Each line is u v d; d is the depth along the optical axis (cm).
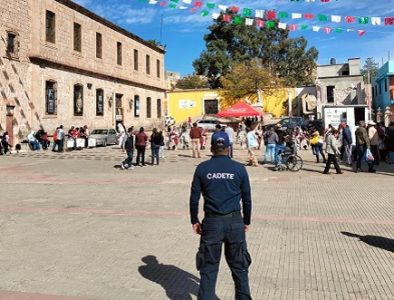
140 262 627
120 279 559
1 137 2698
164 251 681
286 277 560
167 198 1145
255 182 1426
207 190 434
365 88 4656
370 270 583
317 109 4769
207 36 6462
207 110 5572
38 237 764
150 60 5203
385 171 1675
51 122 3288
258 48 6438
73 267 605
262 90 5166
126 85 4550
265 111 5316
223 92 5441
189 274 578
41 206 1043
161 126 5312
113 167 1958
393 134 1886
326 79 4753
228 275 573
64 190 1291
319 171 1712
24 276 570
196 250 685
